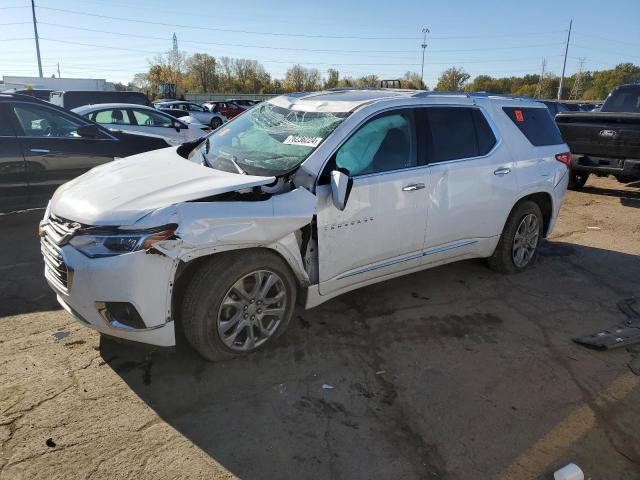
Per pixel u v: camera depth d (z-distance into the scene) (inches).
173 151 165.3
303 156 132.7
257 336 129.3
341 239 134.3
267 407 110.5
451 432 105.0
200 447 98.0
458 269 198.4
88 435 99.7
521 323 154.4
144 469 92.0
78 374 119.0
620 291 182.7
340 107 145.6
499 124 176.4
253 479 91.0
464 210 163.3
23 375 117.7
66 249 110.4
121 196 116.6
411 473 93.9
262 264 121.6
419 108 154.4
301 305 138.6
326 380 121.0
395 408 112.0
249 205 116.3
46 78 1298.0
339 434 103.1
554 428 107.4
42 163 235.0
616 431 107.2
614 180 429.7
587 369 130.5
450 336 144.6
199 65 3186.5
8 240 217.0
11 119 227.3
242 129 161.5
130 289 105.8
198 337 116.9
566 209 312.8
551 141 196.5
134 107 417.7
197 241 108.4
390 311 158.7
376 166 141.6
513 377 125.5
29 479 88.4
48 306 153.1
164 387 115.6
